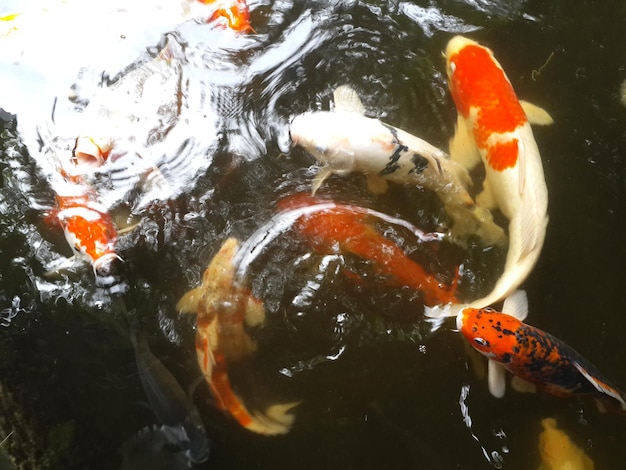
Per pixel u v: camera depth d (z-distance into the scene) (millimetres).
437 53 1581
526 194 1270
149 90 1509
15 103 1497
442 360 1218
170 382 1188
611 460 1126
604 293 1275
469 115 1400
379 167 1350
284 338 1239
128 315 1265
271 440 1152
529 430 1154
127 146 1425
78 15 1632
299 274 1285
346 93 1497
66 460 1155
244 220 1345
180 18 1624
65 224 1328
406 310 1258
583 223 1349
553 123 1466
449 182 1353
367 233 1307
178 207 1364
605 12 1650
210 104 1494
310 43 1596
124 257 1310
